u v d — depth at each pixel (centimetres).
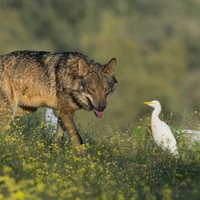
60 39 14888
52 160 3612
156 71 13275
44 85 4147
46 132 4216
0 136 3766
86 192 3250
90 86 4056
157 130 4119
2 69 4169
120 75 12444
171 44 14162
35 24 14825
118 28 16250
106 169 3603
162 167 3728
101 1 16912
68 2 15388
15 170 3388
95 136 4428
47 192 2998
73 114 4162
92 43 14288
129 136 4484
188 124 4834
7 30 13875
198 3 18100
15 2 14912
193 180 3478
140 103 11756
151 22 17112
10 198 2875
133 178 3541
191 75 13825
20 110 4234
